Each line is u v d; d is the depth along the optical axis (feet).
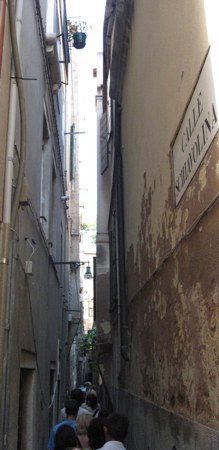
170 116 14.28
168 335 14.29
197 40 10.96
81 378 114.93
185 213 12.09
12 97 16.15
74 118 72.18
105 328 42.65
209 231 9.85
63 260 46.78
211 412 9.73
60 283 41.34
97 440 13.87
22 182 16.66
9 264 15.48
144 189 19.94
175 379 13.28
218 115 9.27
